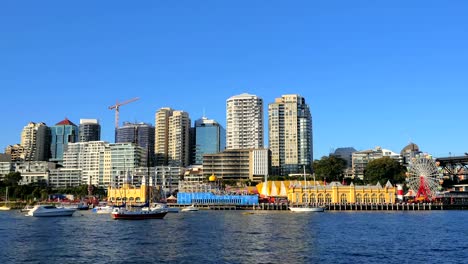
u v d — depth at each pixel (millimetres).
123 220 167375
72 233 118562
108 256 80875
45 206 192750
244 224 145625
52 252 85562
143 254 82875
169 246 92812
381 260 77125
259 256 80438
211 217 184875
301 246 92562
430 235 112375
